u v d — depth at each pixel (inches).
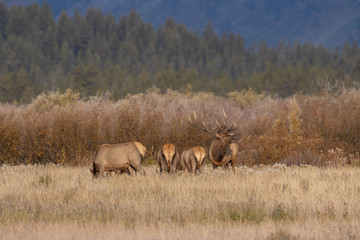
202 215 1171.9
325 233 997.8
